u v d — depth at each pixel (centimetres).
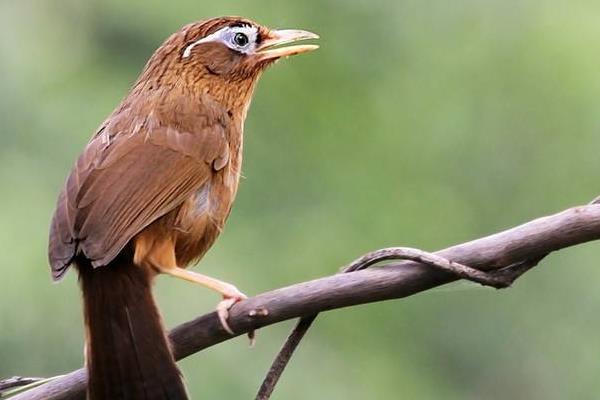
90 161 803
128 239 760
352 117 1709
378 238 1616
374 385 1532
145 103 858
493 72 1642
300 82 1734
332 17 1725
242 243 1596
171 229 800
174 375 710
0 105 1518
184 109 852
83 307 739
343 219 1631
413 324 1562
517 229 688
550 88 1603
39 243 1338
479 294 1566
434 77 1681
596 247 1541
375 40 1723
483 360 1556
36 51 1577
